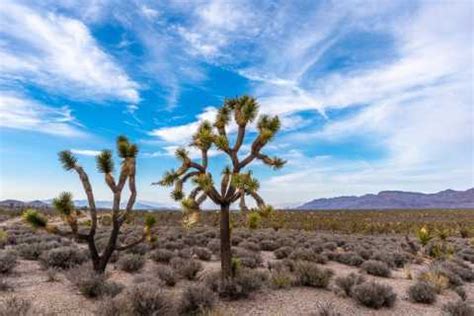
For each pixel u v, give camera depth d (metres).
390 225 47.44
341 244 26.98
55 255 12.42
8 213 51.50
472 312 8.53
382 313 8.98
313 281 11.07
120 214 11.77
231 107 10.58
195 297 7.95
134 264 12.56
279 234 30.48
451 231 40.28
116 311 6.90
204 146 9.90
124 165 11.30
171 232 26.97
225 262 9.96
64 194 10.47
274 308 8.77
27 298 8.46
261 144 9.97
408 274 14.48
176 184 9.62
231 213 32.53
